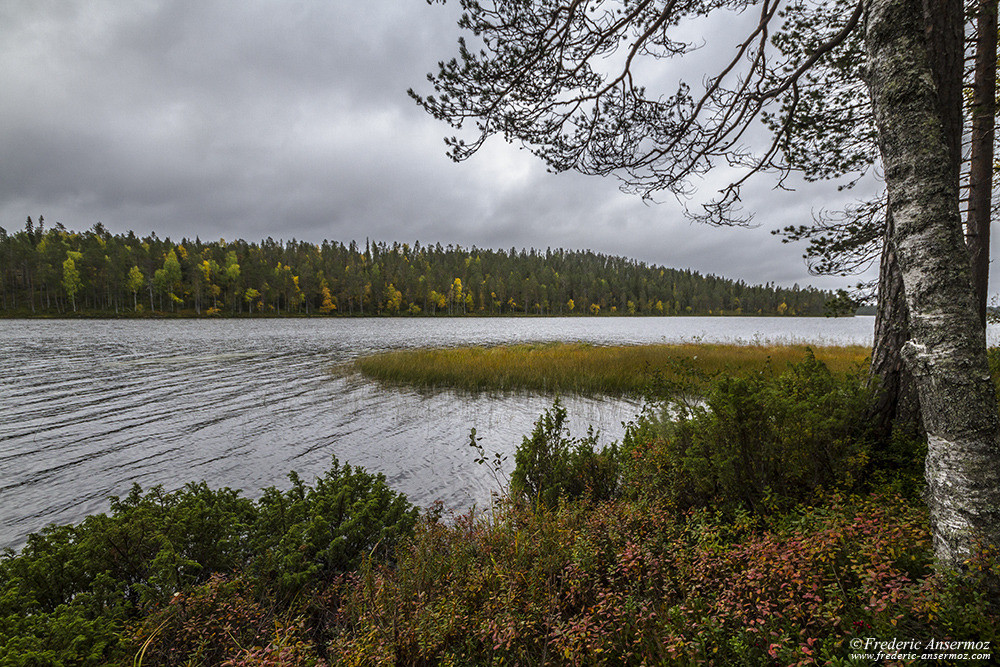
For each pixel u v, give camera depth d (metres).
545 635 2.45
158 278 85.88
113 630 2.53
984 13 3.88
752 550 2.70
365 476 4.75
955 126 3.32
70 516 6.12
